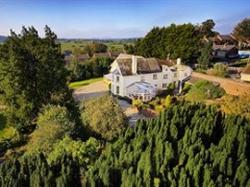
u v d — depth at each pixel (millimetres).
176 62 75125
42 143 30047
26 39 43344
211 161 21750
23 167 21156
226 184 18609
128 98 60000
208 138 25312
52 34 45344
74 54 119188
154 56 87812
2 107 52375
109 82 72062
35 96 42312
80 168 22109
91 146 26109
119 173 20828
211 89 49531
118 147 24750
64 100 43594
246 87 53781
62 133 30438
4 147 37781
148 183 19312
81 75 85188
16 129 42094
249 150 24203
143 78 63594
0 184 19750
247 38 109938
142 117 47281
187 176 20062
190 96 50812
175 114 27812
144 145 24109
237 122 26219
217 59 93438
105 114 32188
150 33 90250
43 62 42469
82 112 35500
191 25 84625
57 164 21781
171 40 85125
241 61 88375
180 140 24094
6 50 41844
